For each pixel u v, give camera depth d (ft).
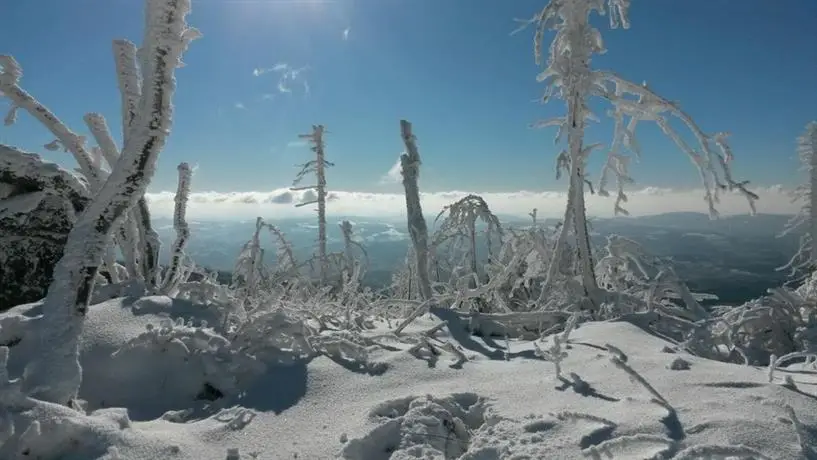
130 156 11.39
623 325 17.21
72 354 10.81
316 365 13.44
